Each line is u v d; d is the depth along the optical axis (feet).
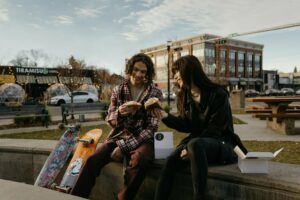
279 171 8.23
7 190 5.21
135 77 10.73
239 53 223.10
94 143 11.37
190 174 9.08
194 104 9.53
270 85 253.44
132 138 10.19
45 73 125.59
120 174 10.85
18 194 5.02
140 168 9.32
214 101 9.05
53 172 11.29
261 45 238.27
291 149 18.45
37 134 30.19
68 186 10.52
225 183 8.34
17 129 34.99
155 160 9.80
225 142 9.05
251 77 234.58
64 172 12.12
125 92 10.94
